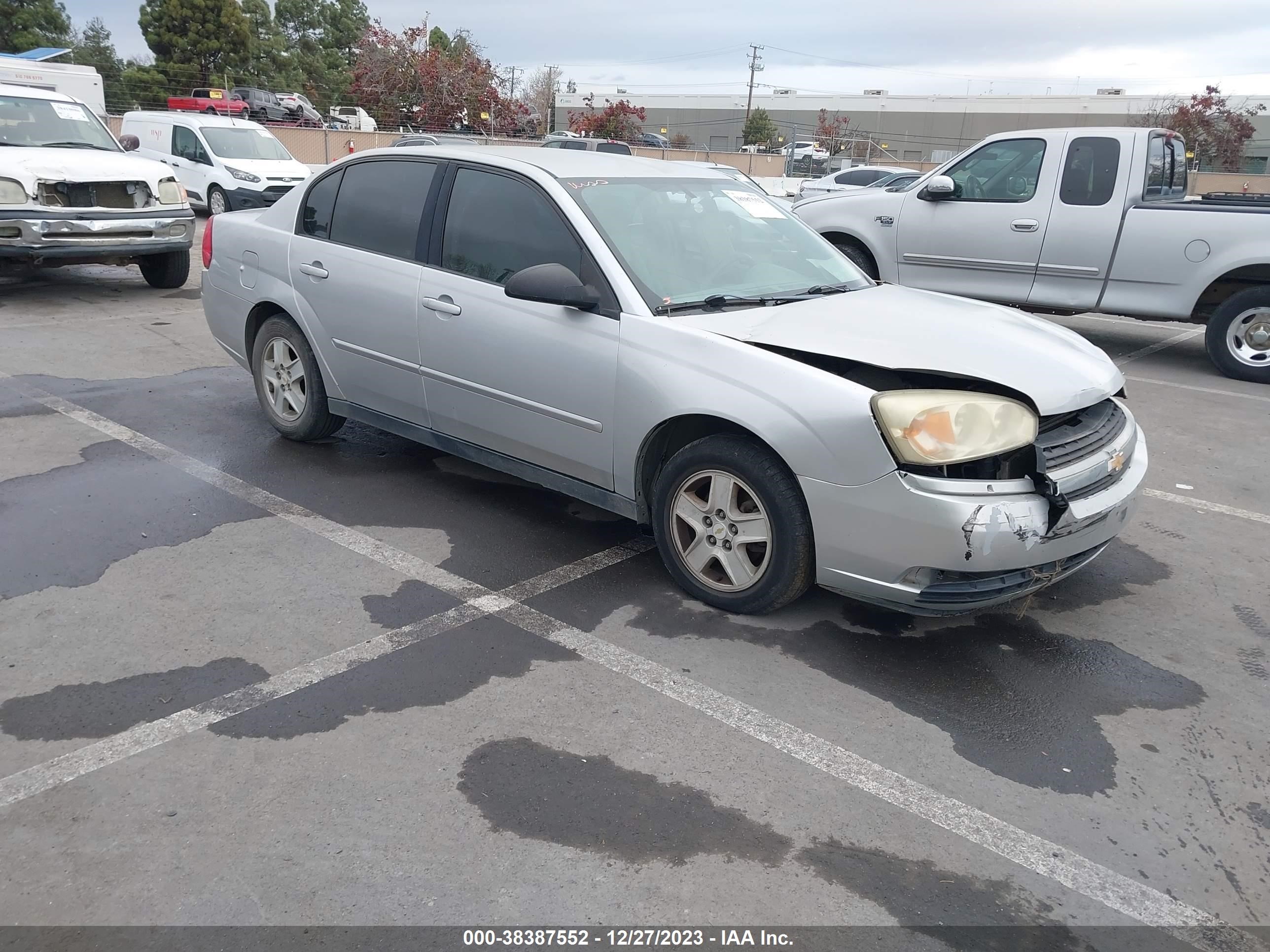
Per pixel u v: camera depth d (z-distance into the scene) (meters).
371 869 2.42
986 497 3.17
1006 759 2.97
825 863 2.50
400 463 5.37
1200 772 2.94
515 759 2.86
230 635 3.49
